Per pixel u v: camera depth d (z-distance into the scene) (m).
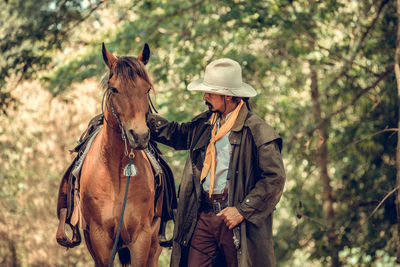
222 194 4.03
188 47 10.47
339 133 11.38
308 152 10.86
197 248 4.14
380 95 10.57
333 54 10.49
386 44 10.35
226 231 4.04
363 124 10.62
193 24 10.35
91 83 14.12
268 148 3.89
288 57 10.82
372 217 10.45
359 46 10.20
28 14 15.30
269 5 9.66
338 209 11.95
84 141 4.77
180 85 10.69
